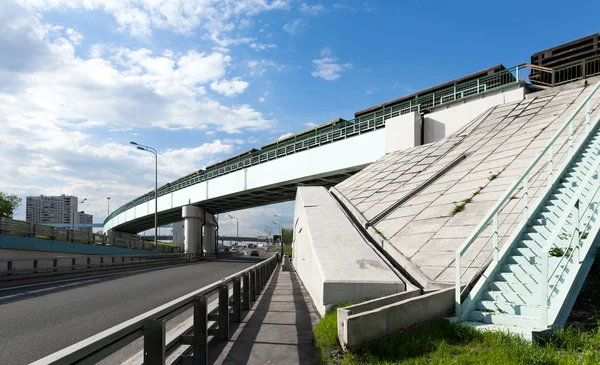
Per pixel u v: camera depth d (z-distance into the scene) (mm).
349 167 26406
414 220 12367
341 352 5465
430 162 17750
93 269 22391
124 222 66375
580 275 6328
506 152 14297
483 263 8148
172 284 15703
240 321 7902
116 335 2723
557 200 8688
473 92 22156
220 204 49094
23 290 13578
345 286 8047
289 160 31891
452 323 6133
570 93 16766
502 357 4605
